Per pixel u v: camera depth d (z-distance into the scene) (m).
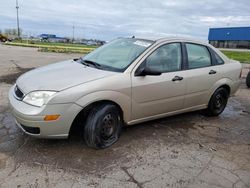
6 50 21.31
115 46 4.43
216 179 3.05
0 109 4.87
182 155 3.55
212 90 4.94
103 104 3.47
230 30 68.88
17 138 3.69
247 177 3.14
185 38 4.59
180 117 5.14
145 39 4.32
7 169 2.94
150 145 3.77
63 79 3.35
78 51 25.22
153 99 3.95
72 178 2.86
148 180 2.93
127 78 3.62
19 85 3.52
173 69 4.23
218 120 5.18
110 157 3.35
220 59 5.15
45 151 3.38
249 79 8.81
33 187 2.67
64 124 3.18
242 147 3.98
